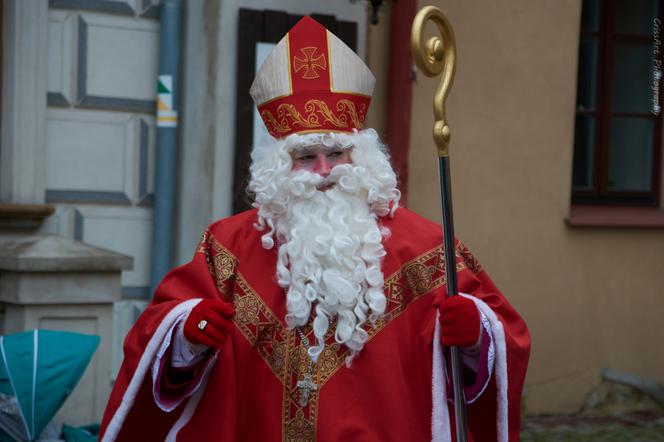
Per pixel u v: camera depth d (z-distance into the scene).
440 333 3.04
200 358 3.07
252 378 3.11
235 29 6.27
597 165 7.50
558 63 6.90
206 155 6.29
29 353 4.48
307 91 3.22
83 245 5.18
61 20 6.21
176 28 6.26
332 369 3.01
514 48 6.79
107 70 6.32
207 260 3.27
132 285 6.44
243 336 3.12
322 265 3.06
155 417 3.27
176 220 6.33
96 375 5.13
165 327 3.04
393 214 3.25
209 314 2.96
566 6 6.91
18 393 4.42
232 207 6.32
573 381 7.09
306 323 3.06
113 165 6.37
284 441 3.02
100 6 6.27
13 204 6.00
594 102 7.50
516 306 6.92
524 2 6.80
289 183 3.12
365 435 2.96
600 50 7.48
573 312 7.06
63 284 5.04
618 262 7.17
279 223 3.18
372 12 6.50
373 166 3.20
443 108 3.06
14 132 6.07
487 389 3.17
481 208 6.79
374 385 3.00
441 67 3.07
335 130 3.21
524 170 6.88
